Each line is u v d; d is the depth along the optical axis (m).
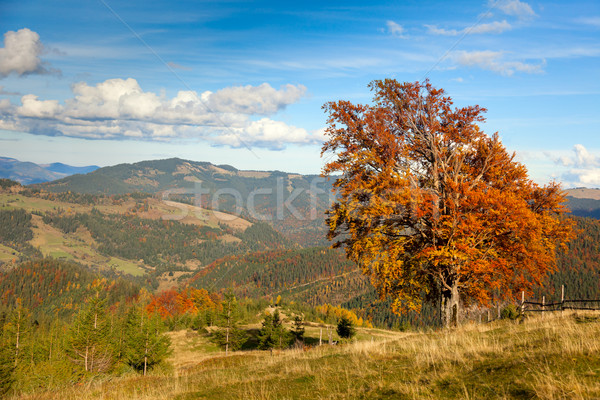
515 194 21.00
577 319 12.25
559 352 7.12
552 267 20.80
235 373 12.59
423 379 7.43
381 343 13.72
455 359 8.44
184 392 9.77
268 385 9.18
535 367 6.61
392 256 19.86
